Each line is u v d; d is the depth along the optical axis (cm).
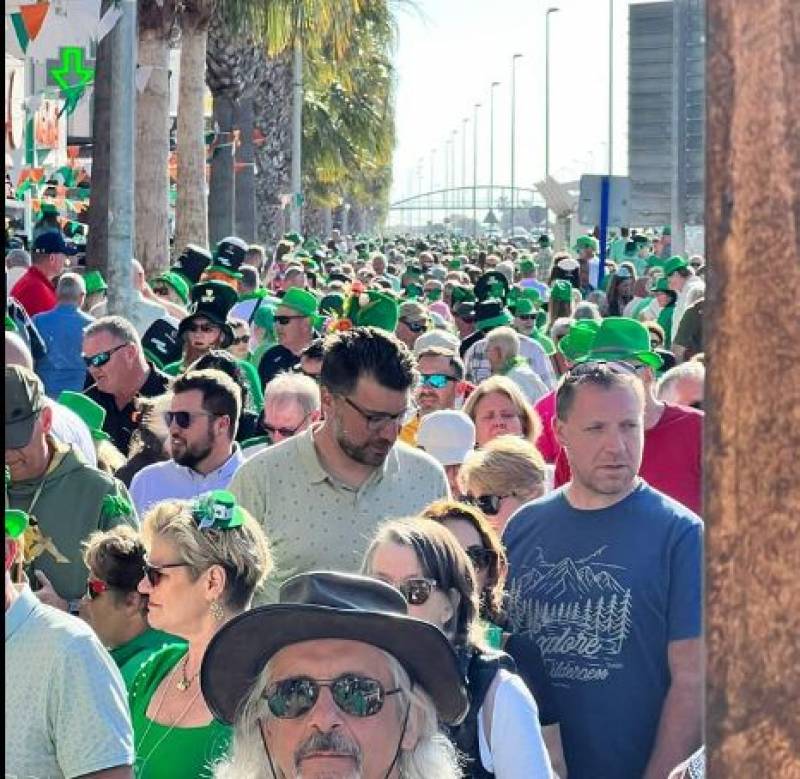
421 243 8000
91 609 649
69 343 1470
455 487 964
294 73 6306
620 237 5166
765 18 188
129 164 1703
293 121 6325
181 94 3359
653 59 4875
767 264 190
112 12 1664
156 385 1159
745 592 191
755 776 190
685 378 1083
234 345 1470
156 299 1836
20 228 3262
